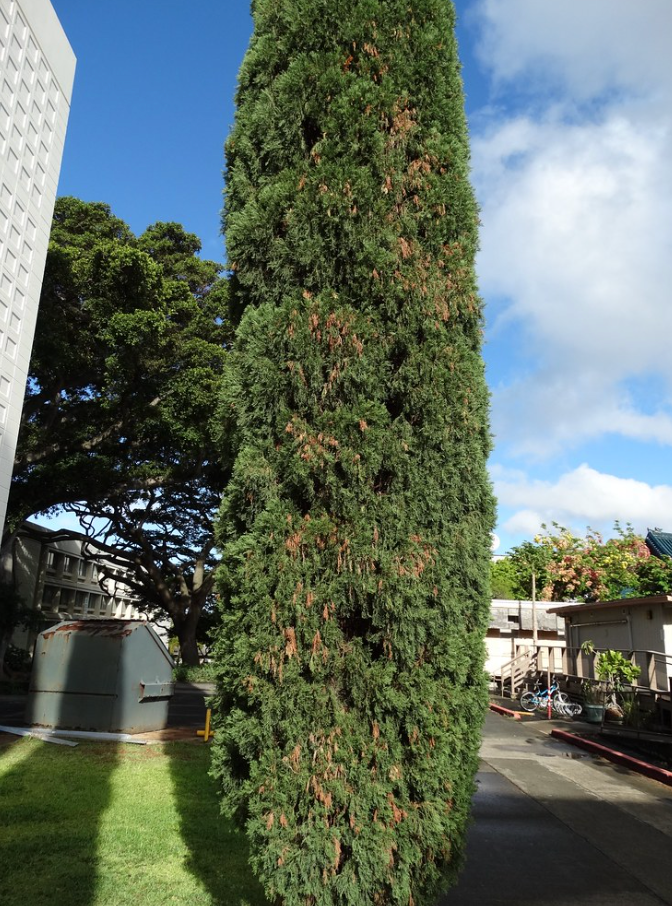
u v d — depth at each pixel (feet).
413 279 12.41
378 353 12.03
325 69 13.32
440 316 12.51
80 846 16.44
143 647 36.32
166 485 77.20
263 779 10.48
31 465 67.77
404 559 11.22
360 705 10.75
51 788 22.43
